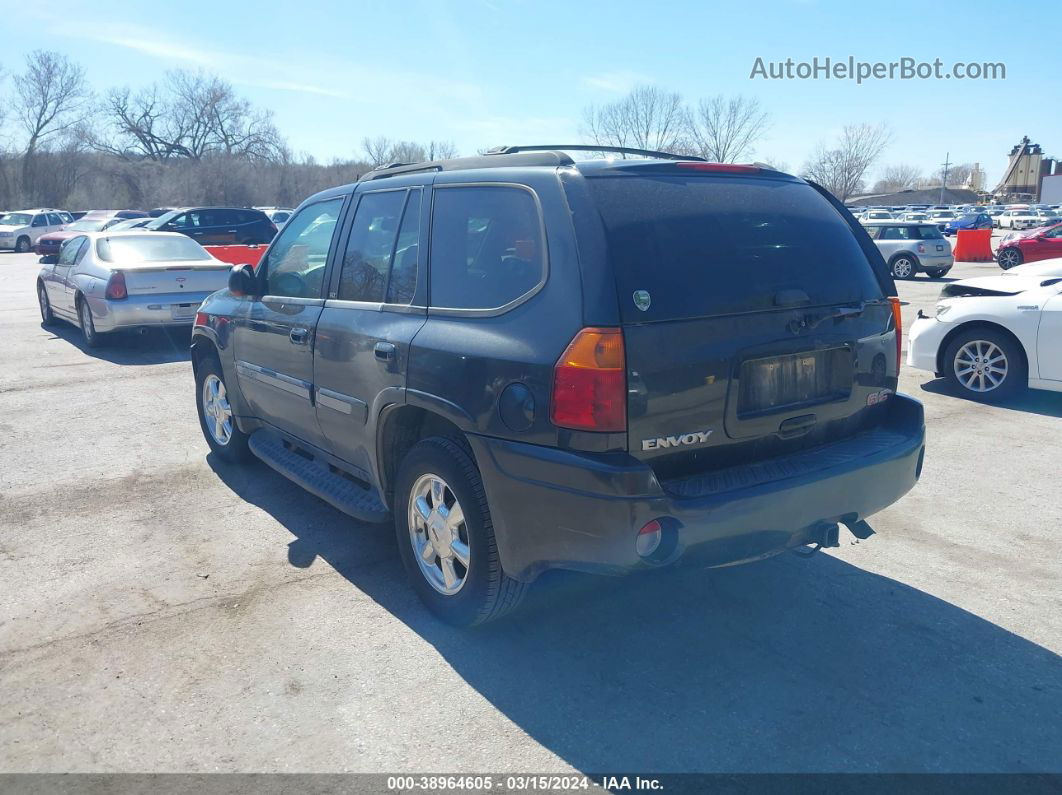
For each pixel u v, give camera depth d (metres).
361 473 4.37
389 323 3.91
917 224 22.58
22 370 9.73
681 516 3.07
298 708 3.25
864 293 3.78
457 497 3.59
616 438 3.05
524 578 3.38
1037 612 3.97
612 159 3.52
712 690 3.36
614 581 4.10
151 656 3.61
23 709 3.25
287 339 4.75
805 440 3.62
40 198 62.69
